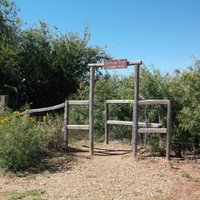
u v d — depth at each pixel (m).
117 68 10.29
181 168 9.23
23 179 8.46
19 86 18.52
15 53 18.52
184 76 10.51
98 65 10.66
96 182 8.18
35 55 19.47
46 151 10.59
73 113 13.97
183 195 7.43
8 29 19.45
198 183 8.13
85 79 20.28
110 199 7.18
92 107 10.78
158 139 11.07
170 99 10.39
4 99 11.51
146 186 7.93
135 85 10.14
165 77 11.80
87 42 21.31
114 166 9.42
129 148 11.43
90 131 10.73
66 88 20.08
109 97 13.54
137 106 10.16
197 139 10.55
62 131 11.30
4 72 18.22
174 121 10.75
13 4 19.61
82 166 9.46
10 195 7.37
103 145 11.93
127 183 8.11
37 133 10.23
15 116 10.32
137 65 10.10
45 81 19.50
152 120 11.38
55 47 20.14
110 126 12.96
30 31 20.06
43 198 7.20
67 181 8.27
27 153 9.45
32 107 19.41
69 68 20.06
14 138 9.29
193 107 10.38
